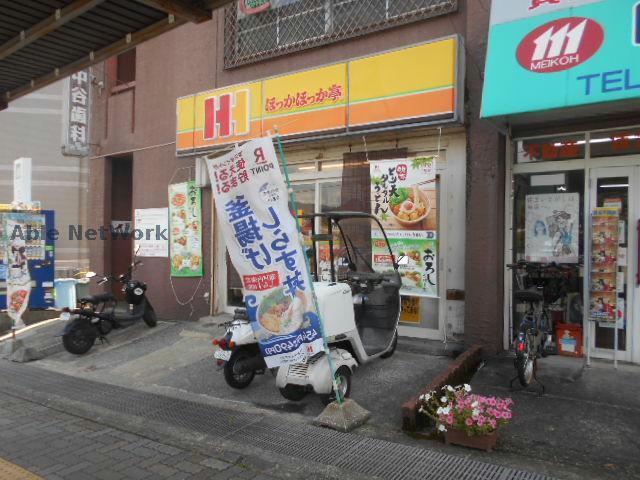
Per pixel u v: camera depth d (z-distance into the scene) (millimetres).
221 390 5805
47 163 24062
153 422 4859
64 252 24031
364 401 5094
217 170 4605
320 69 6949
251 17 8359
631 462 3688
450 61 5926
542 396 4898
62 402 5609
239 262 4621
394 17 6820
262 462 3930
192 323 8898
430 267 6109
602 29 4762
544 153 6125
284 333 4480
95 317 8070
